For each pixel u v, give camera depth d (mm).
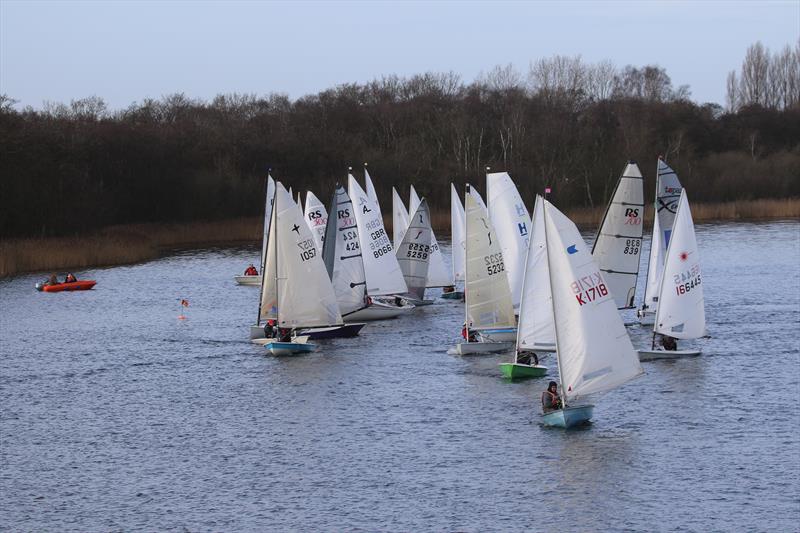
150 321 104312
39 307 115375
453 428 61781
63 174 181750
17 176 168625
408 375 75625
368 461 56312
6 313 111312
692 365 76562
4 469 56188
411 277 110250
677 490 51062
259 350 86938
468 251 82375
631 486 51719
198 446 59688
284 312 85938
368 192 104312
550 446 57906
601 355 60469
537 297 72188
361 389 71812
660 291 78688
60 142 191250
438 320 100375
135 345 90625
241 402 69312
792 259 144625
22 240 165000
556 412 61188
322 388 72438
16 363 83375
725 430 60281
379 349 85750
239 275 141750
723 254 153000
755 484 51594
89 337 95125
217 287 131750
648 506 49219
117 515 49469
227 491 52312
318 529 47406
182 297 122438
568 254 59906
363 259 102375
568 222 60031
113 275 147000
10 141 170000
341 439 60312
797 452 56125
